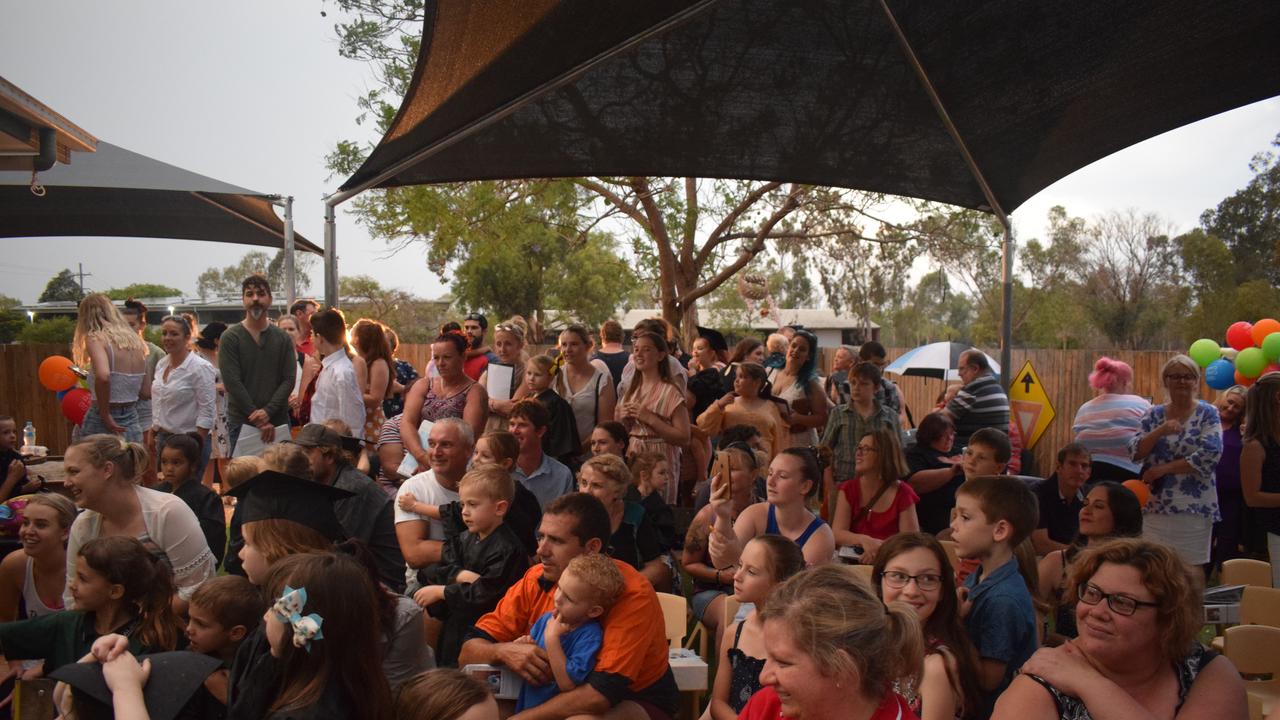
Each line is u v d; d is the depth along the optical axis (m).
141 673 2.81
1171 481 6.96
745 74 5.78
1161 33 5.17
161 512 4.38
